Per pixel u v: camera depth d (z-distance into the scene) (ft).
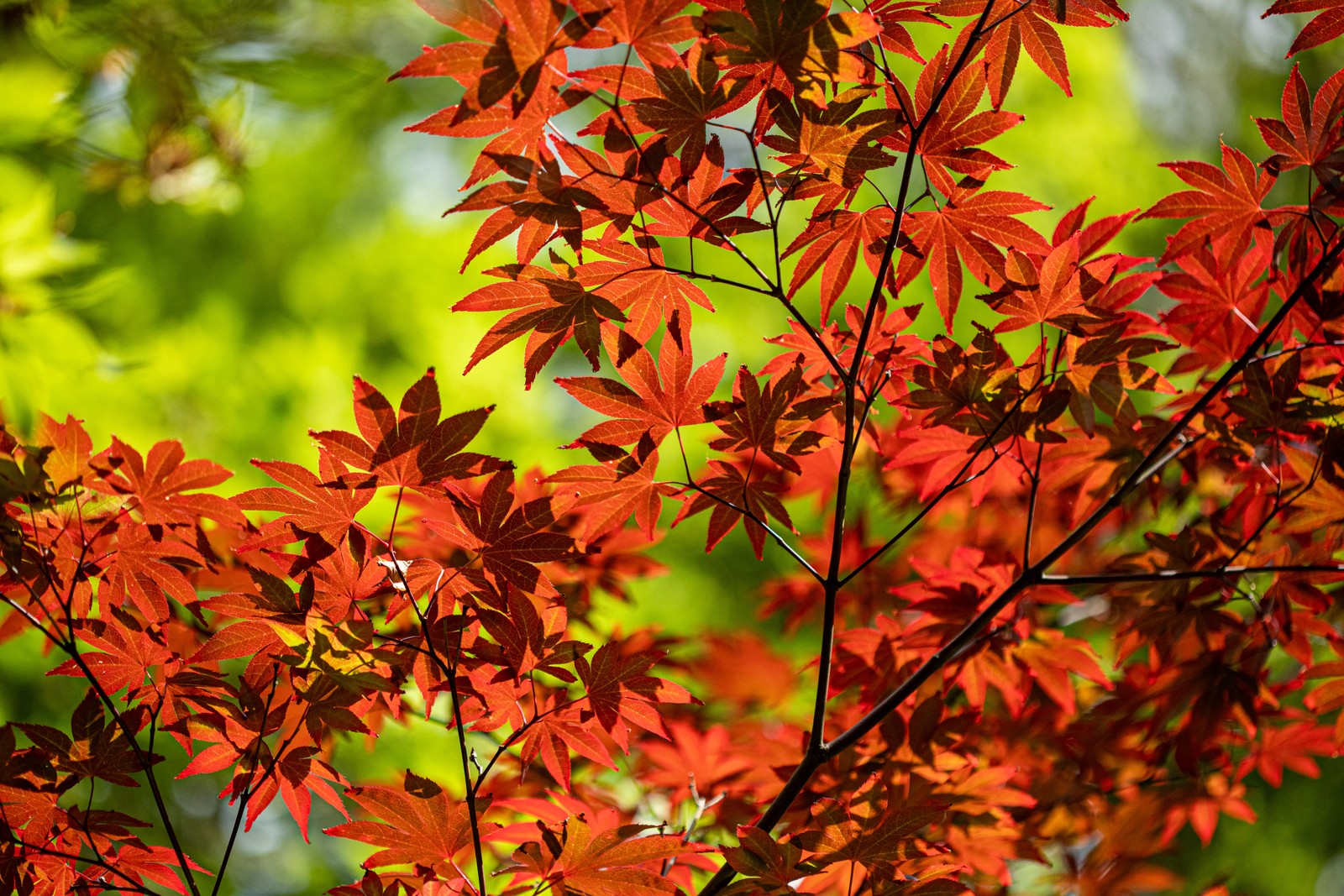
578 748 7.27
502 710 7.30
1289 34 25.32
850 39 7.02
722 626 18.01
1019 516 8.45
